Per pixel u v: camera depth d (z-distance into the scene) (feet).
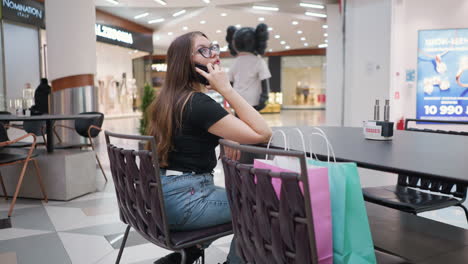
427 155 4.30
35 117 11.46
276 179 3.29
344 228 3.19
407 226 5.54
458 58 21.79
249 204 3.40
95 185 14.03
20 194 13.06
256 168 3.22
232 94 4.79
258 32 18.94
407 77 22.85
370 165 3.81
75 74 21.70
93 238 9.18
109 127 43.75
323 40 62.69
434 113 22.52
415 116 22.94
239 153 5.40
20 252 8.35
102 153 22.80
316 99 88.94
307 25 48.29
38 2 34.30
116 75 54.19
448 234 5.23
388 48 22.70
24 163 12.03
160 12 40.73
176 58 5.02
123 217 5.46
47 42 21.70
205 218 4.76
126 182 4.85
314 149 4.85
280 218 3.08
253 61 19.12
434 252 4.61
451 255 4.50
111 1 34.71
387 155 4.33
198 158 4.92
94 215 11.04
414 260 4.36
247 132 4.60
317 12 35.68
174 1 34.53
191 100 4.75
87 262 7.81
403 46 22.77
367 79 23.91
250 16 42.01
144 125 24.59
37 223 10.36
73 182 12.94
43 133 17.42
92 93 22.34
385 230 5.37
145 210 4.65
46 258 8.02
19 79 32.99
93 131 15.53
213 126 4.64
